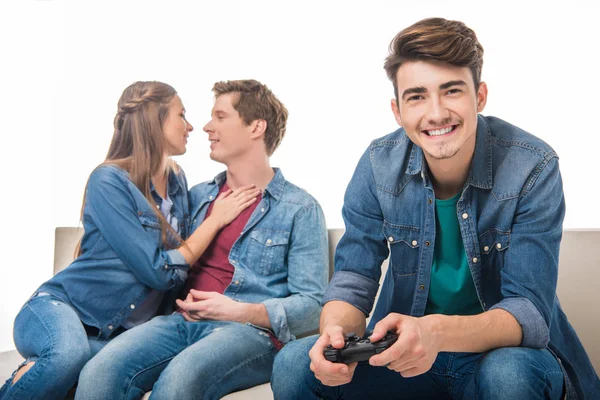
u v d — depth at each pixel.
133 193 1.82
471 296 1.37
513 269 1.23
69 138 2.90
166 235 1.85
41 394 1.55
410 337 1.06
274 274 1.83
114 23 2.87
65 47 2.91
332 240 1.92
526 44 2.26
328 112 2.56
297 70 2.61
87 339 1.67
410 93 1.25
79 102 2.90
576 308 1.58
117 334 1.82
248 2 2.68
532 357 1.13
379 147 1.43
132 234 1.76
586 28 2.19
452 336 1.12
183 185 1.99
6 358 2.20
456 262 1.37
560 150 2.23
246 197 1.88
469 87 1.23
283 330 1.70
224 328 1.65
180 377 1.46
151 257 1.74
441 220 1.36
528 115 2.26
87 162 2.89
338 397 1.27
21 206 2.84
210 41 2.73
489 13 2.31
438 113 1.22
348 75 2.53
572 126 2.22
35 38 2.89
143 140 1.89
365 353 1.08
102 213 1.79
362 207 1.42
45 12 2.91
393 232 1.39
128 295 1.80
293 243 1.84
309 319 1.76
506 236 1.30
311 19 2.59
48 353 1.58
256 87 1.95
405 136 1.41
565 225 2.22
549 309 1.21
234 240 1.87
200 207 1.96
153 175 1.90
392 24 2.47
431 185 1.34
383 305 1.50
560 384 1.19
